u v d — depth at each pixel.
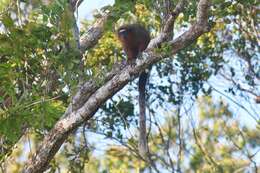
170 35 12.09
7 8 12.01
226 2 13.20
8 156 13.21
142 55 11.89
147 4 12.63
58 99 12.86
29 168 11.91
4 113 11.23
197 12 11.85
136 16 16.06
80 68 11.70
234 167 18.81
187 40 11.80
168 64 17.72
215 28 17.83
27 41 11.24
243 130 19.31
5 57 12.12
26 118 11.33
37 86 11.59
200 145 18.83
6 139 12.43
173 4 12.45
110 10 11.76
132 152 17.52
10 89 11.34
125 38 14.73
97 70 12.00
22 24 11.52
